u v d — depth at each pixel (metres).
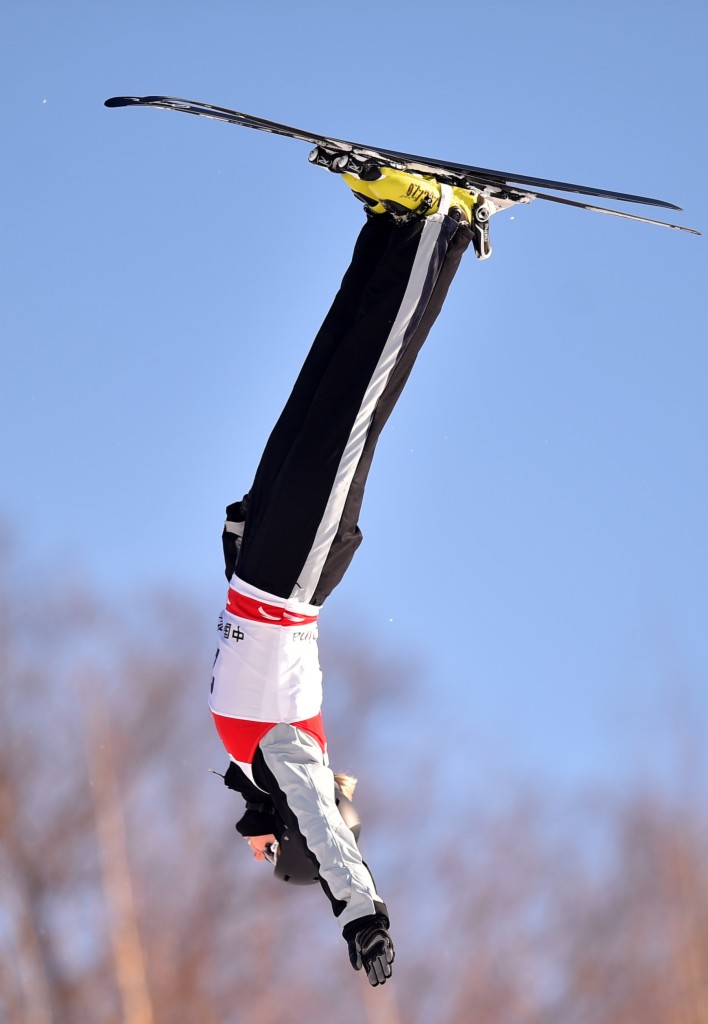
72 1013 68.38
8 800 72.88
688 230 17.22
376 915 15.30
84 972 69.56
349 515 17.25
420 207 16.48
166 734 79.00
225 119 14.33
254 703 16.84
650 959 72.88
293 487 16.94
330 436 16.92
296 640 17.11
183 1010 67.88
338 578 17.42
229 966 69.62
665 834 74.44
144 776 77.00
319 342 17.38
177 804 76.25
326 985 69.69
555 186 15.98
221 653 17.27
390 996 69.94
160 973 68.62
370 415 17.03
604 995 72.62
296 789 16.34
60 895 71.62
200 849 73.56
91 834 73.25
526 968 74.25
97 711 76.81
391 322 16.80
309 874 16.36
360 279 17.22
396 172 16.17
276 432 17.36
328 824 16.02
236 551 18.12
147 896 71.38
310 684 17.12
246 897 71.44
